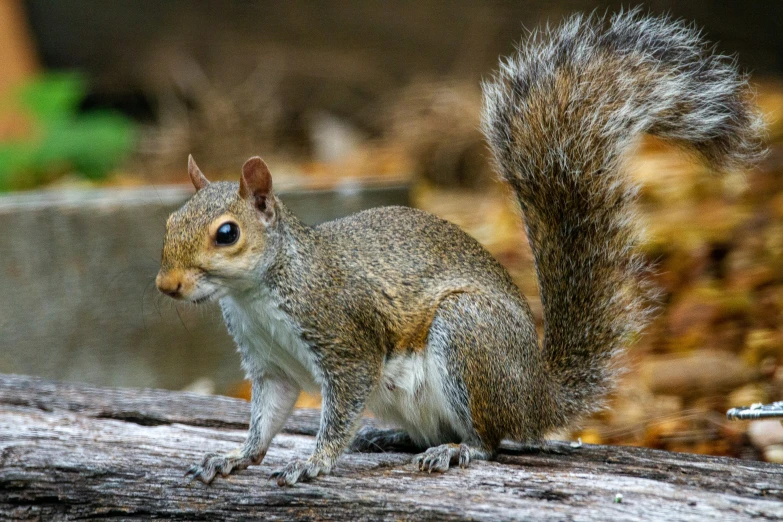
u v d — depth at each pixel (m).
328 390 8.29
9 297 12.46
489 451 8.46
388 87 24.86
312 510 7.41
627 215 9.31
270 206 8.10
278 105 24.50
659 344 12.42
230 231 7.86
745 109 9.38
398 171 21.41
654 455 8.16
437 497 7.23
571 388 9.30
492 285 8.89
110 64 24.80
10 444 8.45
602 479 7.42
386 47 24.72
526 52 9.73
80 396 9.91
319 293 8.24
